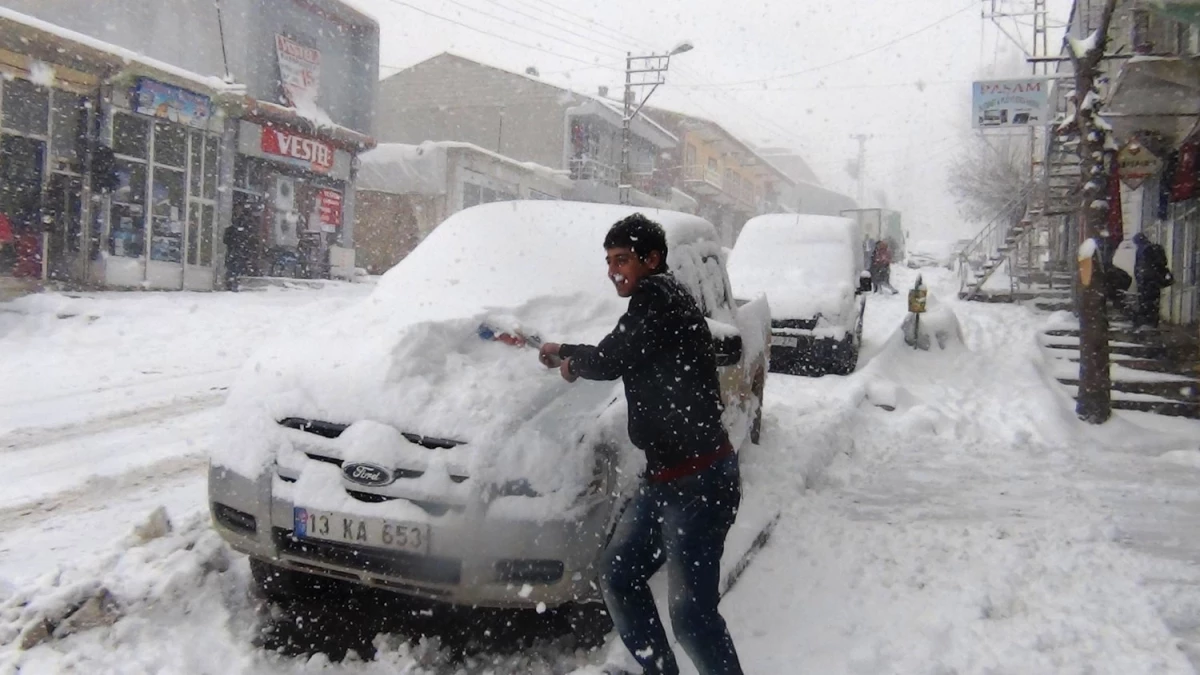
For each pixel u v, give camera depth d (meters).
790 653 3.67
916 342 12.48
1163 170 14.26
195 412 8.12
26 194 15.40
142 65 16.59
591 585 3.52
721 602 4.13
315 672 3.44
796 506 5.81
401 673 3.47
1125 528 5.67
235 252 21.50
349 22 26.55
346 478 3.47
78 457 6.38
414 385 3.70
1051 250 27.64
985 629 3.96
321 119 24.66
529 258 5.02
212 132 19.20
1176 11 8.92
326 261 25.56
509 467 3.43
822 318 11.54
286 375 3.88
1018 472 7.33
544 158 38.62
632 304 3.05
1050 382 11.00
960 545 5.16
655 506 3.07
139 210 17.52
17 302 13.55
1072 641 3.87
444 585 3.38
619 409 3.74
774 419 8.45
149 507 5.29
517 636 3.83
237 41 22.42
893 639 3.80
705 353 3.10
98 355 10.91
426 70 40.16
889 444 8.36
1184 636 3.96
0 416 7.59
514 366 3.90
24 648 3.42
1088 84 9.45
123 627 3.59
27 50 14.87
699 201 54.38
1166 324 15.05
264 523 3.56
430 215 30.62
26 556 4.39
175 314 14.20
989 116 17.27
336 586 4.21
